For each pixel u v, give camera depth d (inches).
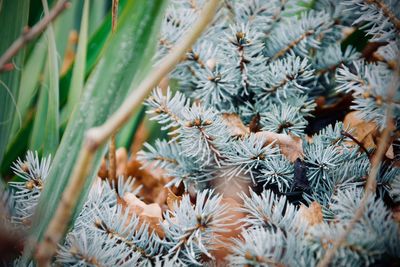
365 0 12.7
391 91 9.7
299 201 11.8
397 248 9.9
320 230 10.1
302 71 12.9
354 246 9.8
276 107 13.0
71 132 10.1
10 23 11.0
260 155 12.1
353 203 10.5
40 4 13.5
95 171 10.3
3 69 9.1
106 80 9.9
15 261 10.3
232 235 11.8
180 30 13.5
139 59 10.0
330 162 11.9
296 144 12.3
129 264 10.6
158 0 9.8
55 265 10.5
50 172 10.3
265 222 10.9
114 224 11.2
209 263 11.3
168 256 11.1
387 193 11.8
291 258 9.9
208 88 13.3
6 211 10.9
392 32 12.4
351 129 12.4
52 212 10.3
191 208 11.2
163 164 13.0
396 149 12.8
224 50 13.5
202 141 12.1
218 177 12.6
